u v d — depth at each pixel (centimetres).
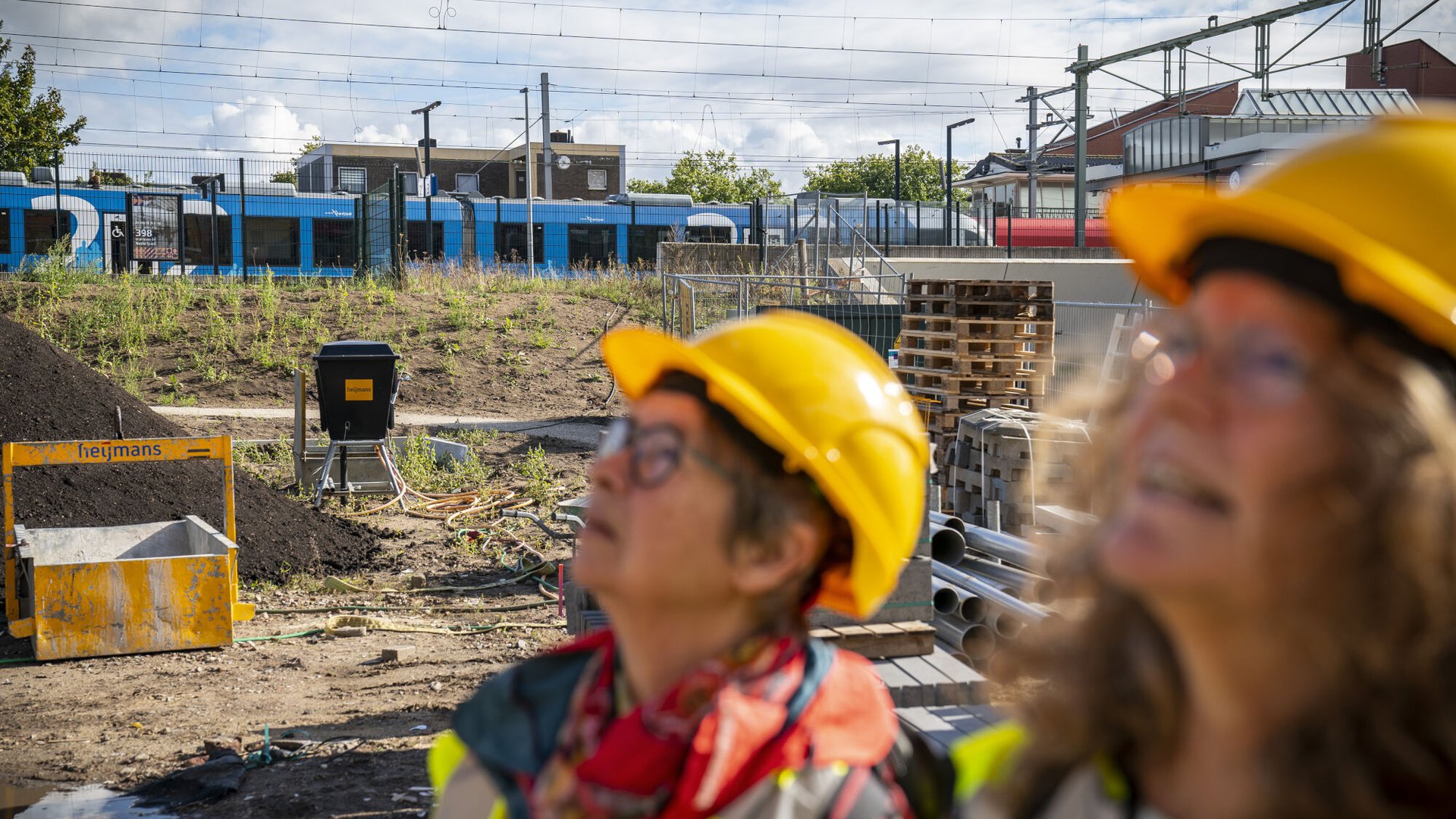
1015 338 1034
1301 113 3456
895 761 132
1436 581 74
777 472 127
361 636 796
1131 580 83
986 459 772
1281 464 78
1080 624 104
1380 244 79
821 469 125
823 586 141
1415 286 75
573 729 130
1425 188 79
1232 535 80
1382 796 78
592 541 128
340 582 932
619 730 122
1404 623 75
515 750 133
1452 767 77
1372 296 78
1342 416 77
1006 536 509
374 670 713
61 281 2230
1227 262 86
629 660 129
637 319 2369
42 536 809
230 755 552
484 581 967
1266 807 84
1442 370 79
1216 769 92
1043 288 1052
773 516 125
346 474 1270
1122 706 98
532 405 1955
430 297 2388
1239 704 86
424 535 1129
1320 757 81
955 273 2420
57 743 576
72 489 941
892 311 1636
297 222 3130
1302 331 81
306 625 823
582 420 1875
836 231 2975
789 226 3478
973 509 809
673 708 121
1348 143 85
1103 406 101
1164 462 84
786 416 131
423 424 1775
